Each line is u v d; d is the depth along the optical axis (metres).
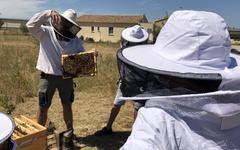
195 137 1.44
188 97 1.40
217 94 1.37
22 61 14.91
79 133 6.63
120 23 63.34
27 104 8.39
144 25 51.84
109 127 6.63
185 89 1.43
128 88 1.59
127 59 1.57
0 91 8.98
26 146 4.00
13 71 12.00
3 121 2.13
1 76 10.72
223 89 1.40
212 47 1.48
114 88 9.98
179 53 1.52
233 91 1.37
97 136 6.54
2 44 28.59
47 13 5.29
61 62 5.43
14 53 19.09
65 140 5.60
